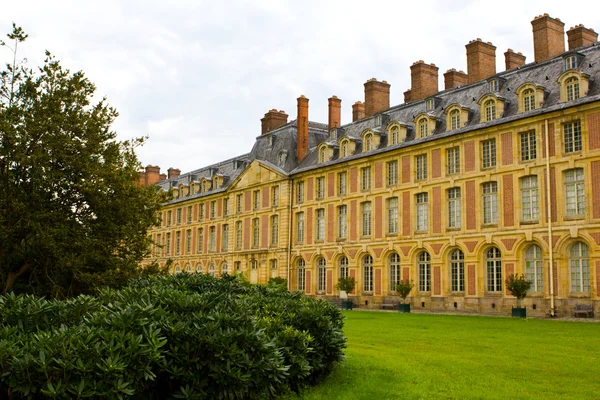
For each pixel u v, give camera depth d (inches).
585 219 1165.7
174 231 2728.8
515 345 679.1
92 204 1026.1
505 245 1302.9
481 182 1364.4
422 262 1510.8
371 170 1659.7
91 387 291.1
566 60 1293.1
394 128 1616.6
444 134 1453.0
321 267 1833.2
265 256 2038.6
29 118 960.9
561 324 979.9
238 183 2253.9
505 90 1419.8
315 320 472.1
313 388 440.5
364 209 1686.8
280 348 403.2
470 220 1384.1
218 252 2361.0
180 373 342.3
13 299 387.5
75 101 1045.8
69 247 970.1
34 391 284.7
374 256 1624.0
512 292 1234.6
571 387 441.7
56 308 395.2
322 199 1824.6
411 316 1203.2
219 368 348.8
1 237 922.7
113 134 1072.2
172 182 2938.0
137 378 314.8
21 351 293.4
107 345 308.3
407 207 1542.8
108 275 975.6
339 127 1943.9
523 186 1290.6
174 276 605.3
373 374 487.2
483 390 431.2
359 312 1385.3
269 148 2178.9
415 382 459.2
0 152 946.1
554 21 1460.4
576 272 1188.5
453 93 1574.8
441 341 716.7
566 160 1202.6
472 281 1366.9
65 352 294.4
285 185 1969.7
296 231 1931.6
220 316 370.9
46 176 954.7
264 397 380.2
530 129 1274.6
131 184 1068.5
